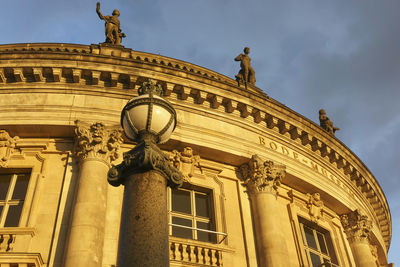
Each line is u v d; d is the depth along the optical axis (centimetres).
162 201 827
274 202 2075
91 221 1625
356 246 2538
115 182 891
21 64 1966
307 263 2117
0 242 1611
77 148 1872
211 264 1778
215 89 2159
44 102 1966
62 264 1552
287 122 2328
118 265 757
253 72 2695
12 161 1888
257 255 1938
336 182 2566
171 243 1752
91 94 2020
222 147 2102
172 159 2031
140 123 904
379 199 2983
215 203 2016
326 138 2494
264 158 2195
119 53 2261
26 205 1761
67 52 1995
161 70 2077
